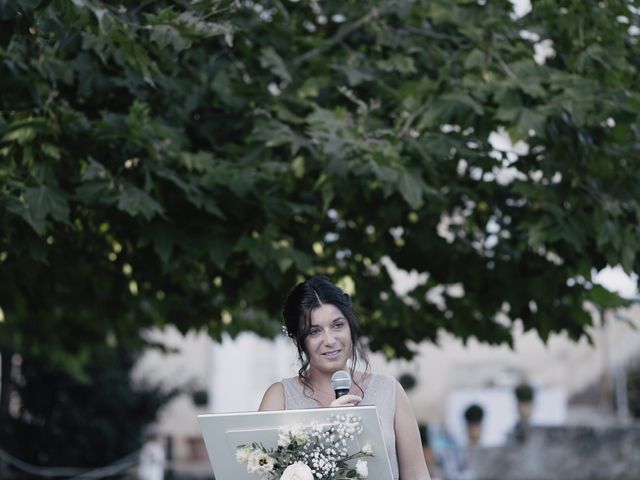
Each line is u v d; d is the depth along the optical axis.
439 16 6.56
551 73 6.14
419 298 8.66
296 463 3.57
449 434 19.31
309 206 6.63
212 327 9.06
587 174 6.59
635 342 22.34
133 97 6.67
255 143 6.59
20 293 8.73
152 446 16.98
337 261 8.13
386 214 7.30
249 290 7.27
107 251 7.66
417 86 6.33
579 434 17.61
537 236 6.44
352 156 5.96
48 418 16.98
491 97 6.24
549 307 7.72
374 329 8.72
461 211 7.88
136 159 6.16
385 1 6.79
